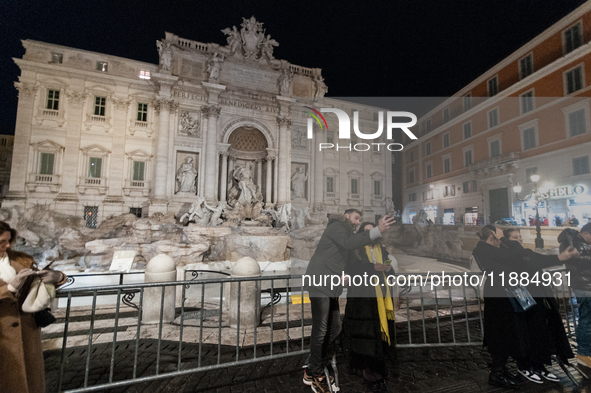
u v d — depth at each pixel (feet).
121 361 13.12
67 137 80.33
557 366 12.70
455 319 17.83
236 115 94.48
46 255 54.19
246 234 61.26
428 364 12.98
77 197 79.77
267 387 11.30
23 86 77.97
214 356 13.65
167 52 86.53
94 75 82.79
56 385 11.19
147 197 85.66
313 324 10.69
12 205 71.26
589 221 8.02
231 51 95.09
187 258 53.67
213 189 88.48
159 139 84.79
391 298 11.41
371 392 10.85
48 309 9.55
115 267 20.89
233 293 17.89
